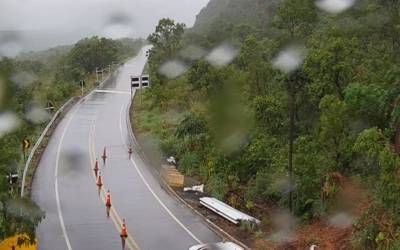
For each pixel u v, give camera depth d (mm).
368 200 17922
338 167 19641
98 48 69500
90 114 42406
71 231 18984
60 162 28250
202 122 28938
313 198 19547
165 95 42250
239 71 30172
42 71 64250
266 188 21688
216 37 47531
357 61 22781
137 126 37312
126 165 28156
